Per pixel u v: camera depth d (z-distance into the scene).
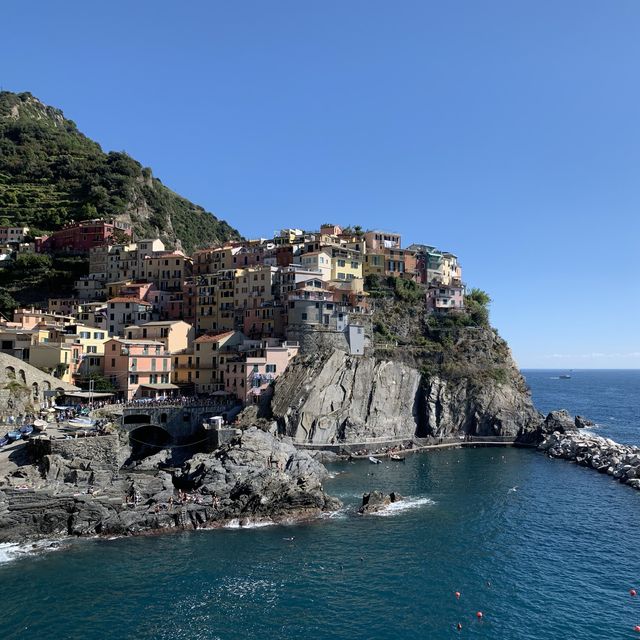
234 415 123.94
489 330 174.25
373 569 67.44
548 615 57.72
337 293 159.75
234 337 140.75
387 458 130.00
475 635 53.97
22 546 72.50
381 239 189.38
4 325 135.38
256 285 156.00
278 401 126.44
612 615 57.72
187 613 56.81
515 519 85.75
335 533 78.75
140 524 77.56
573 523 84.19
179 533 77.75
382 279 174.38
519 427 155.75
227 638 52.81
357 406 137.12
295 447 118.88
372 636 53.53
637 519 86.25
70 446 89.69
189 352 140.25
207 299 162.25
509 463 126.88
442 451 142.62
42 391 112.50
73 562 67.88
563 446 137.50
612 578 66.00
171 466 108.00
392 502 92.94
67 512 77.44
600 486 105.75
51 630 53.78
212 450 109.88
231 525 80.88
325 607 58.53
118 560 68.56
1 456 89.44
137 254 180.38
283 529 80.00
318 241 171.25
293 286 150.38
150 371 128.88
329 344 143.25
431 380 153.00
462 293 181.88
